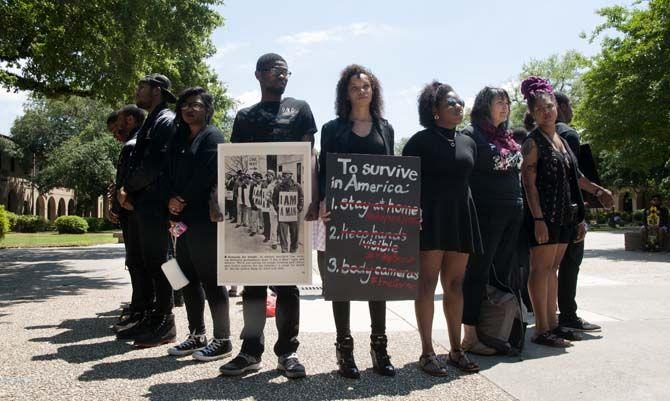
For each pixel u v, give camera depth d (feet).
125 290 27.17
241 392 10.96
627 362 12.87
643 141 52.75
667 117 50.65
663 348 14.12
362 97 12.47
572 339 15.29
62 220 130.21
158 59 54.95
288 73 13.12
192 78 67.51
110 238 104.37
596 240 75.56
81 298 24.27
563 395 10.66
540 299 15.16
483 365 12.97
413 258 12.14
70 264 43.86
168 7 46.39
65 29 39.34
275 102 13.15
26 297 24.61
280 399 10.55
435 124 12.91
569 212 15.20
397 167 12.19
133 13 39.68
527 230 15.42
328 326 17.53
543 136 15.43
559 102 18.10
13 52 46.03
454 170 12.42
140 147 15.64
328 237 11.96
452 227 12.34
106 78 42.88
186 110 13.33
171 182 13.64
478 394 10.79
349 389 11.16
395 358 13.58
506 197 13.84
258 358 12.51
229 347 13.62
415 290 12.09
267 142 12.58
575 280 16.67
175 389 11.12
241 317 19.22
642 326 16.75
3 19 41.14
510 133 14.52
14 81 49.29
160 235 15.10
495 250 13.92
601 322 17.44
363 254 12.00
